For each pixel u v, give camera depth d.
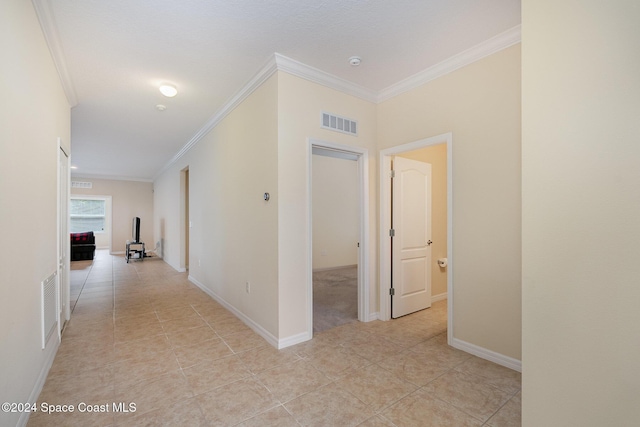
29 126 1.88
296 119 2.92
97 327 3.34
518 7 2.10
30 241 1.92
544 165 1.33
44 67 2.23
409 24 2.30
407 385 2.18
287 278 2.87
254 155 3.25
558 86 1.29
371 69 3.00
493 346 2.54
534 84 1.36
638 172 1.09
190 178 5.79
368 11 2.14
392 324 3.44
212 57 2.77
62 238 3.21
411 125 3.23
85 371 2.38
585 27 1.22
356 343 2.92
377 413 1.87
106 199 10.69
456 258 2.80
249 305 3.38
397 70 3.03
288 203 2.87
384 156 3.54
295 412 1.88
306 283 3.00
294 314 2.91
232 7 2.09
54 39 2.37
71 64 2.84
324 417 1.83
